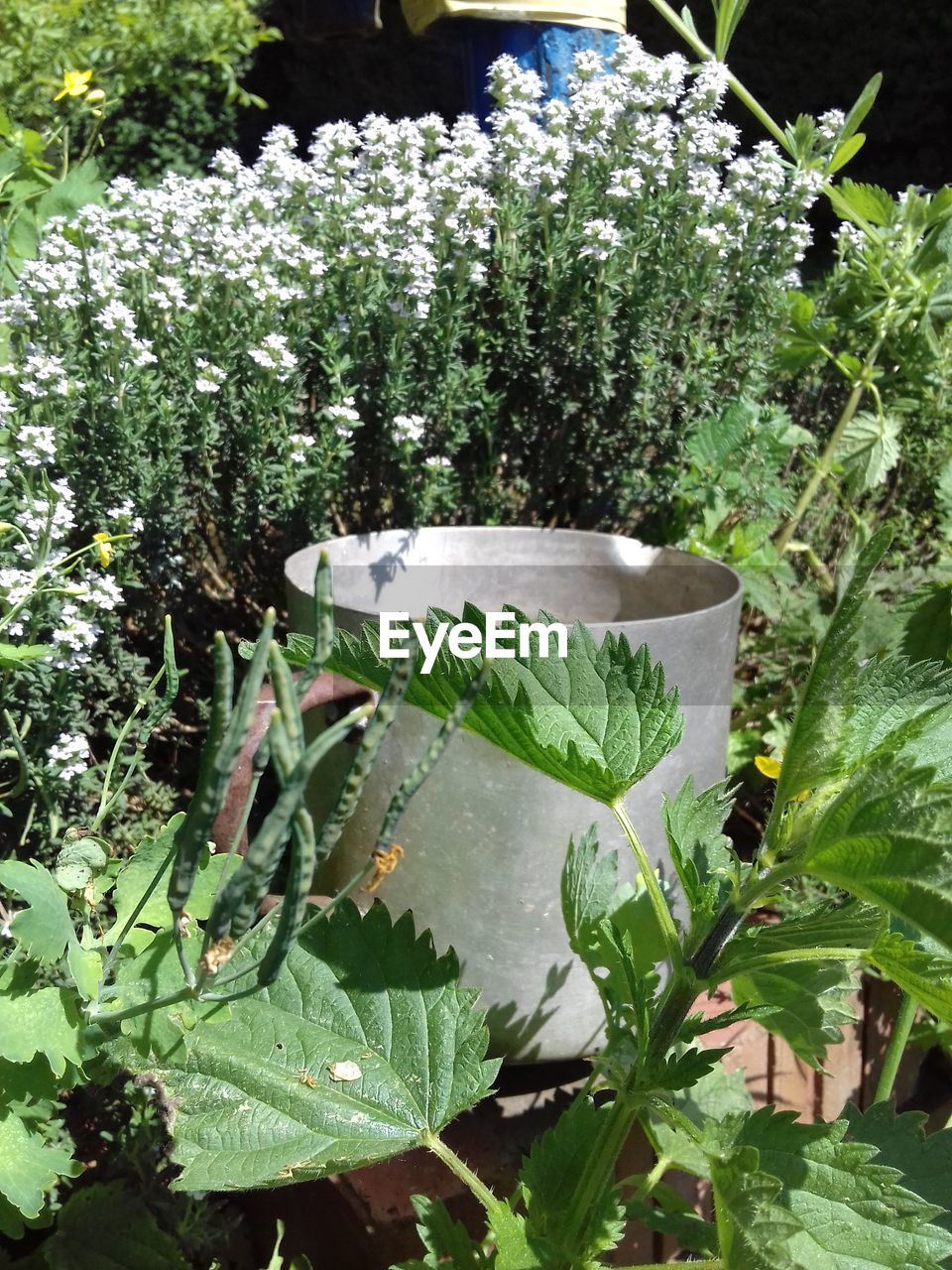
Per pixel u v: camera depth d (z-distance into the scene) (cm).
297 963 111
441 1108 107
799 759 92
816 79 774
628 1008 116
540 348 211
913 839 79
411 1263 108
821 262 545
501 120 202
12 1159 97
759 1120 102
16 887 87
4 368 158
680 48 764
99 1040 95
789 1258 88
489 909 133
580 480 227
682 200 225
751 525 233
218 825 110
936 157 788
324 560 71
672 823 113
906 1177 113
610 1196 108
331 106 761
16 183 191
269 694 114
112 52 366
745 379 240
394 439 191
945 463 273
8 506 147
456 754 127
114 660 165
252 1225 158
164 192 191
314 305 199
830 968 120
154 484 171
